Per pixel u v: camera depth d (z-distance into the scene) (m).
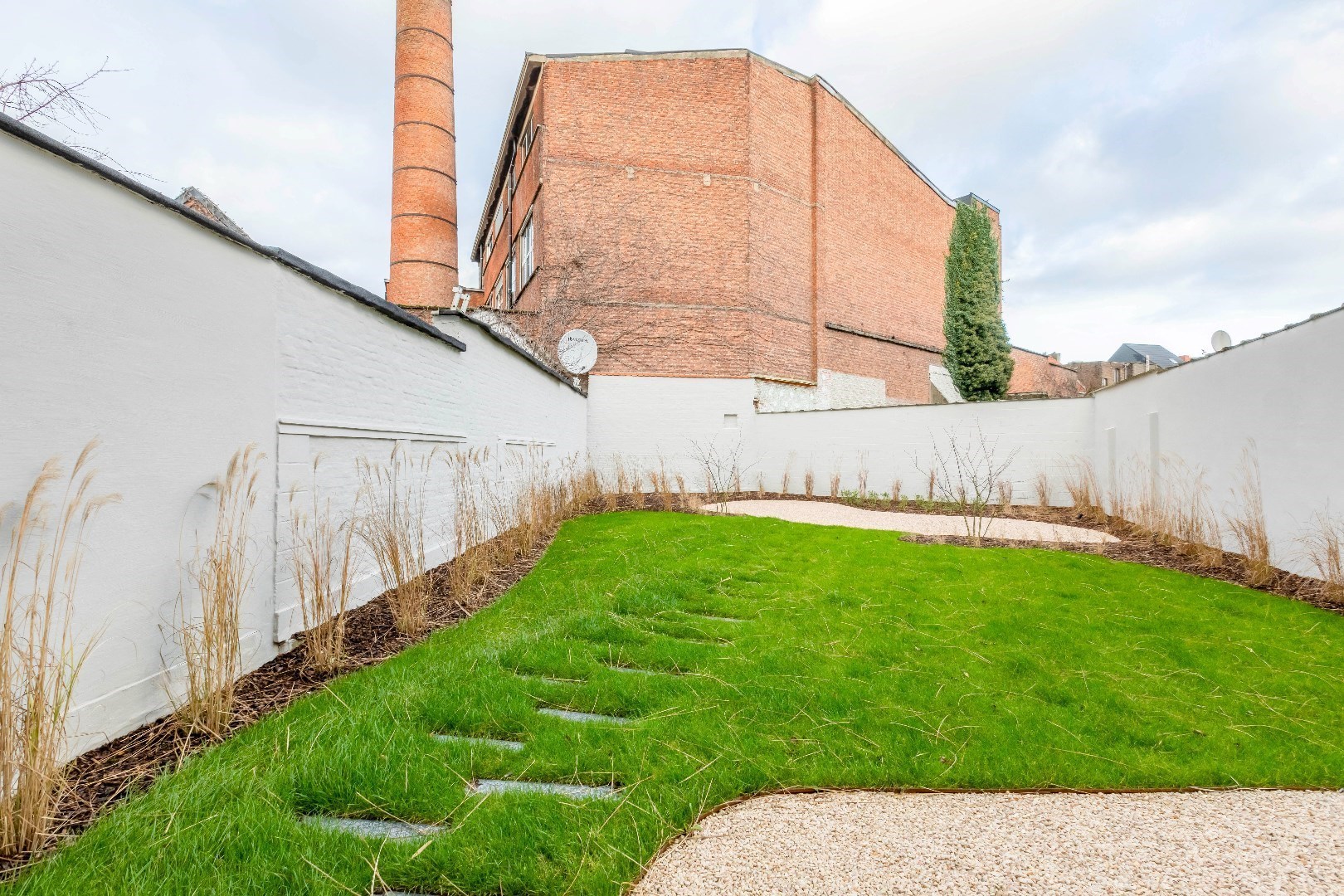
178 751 2.24
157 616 2.48
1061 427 10.42
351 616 4.02
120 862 1.60
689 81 14.30
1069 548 6.45
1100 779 2.26
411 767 2.13
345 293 3.91
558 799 2.00
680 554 6.01
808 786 2.20
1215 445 6.27
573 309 13.69
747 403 13.96
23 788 1.73
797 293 15.51
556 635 3.69
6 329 1.86
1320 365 4.85
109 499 2.09
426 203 17.66
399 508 4.71
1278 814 2.07
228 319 2.90
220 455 2.85
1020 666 3.32
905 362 19.11
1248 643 3.65
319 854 1.68
